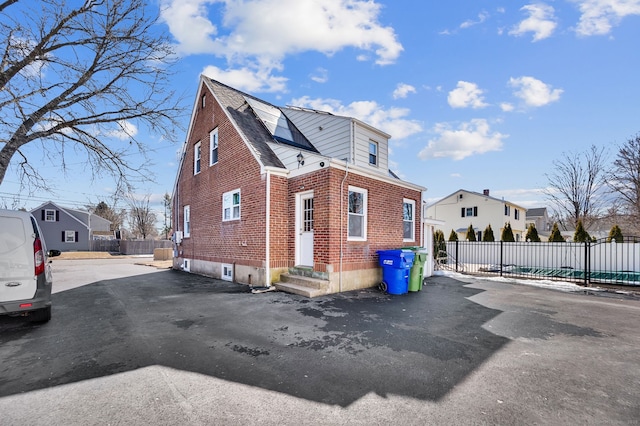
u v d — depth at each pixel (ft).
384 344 13.41
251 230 30.40
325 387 9.41
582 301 23.72
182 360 11.51
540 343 13.71
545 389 9.36
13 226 15.06
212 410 8.06
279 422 7.51
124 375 10.21
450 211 112.16
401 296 24.85
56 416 7.75
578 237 56.54
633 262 39.47
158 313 18.95
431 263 40.60
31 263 15.26
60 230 115.96
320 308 20.21
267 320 17.26
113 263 70.54
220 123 37.04
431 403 8.48
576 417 7.81
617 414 7.97
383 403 8.46
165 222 167.73
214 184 38.17
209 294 25.36
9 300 14.49
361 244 28.17
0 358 11.73
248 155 31.27
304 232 28.40
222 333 14.85
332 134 36.63
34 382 9.70
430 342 13.73
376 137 38.24
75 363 11.23
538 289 29.81
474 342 13.79
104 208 171.53
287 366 10.99
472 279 37.19
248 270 30.63
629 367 11.10
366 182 29.12
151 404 8.36
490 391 9.20
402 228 34.06
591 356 12.16
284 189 29.78
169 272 45.27
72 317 18.07
